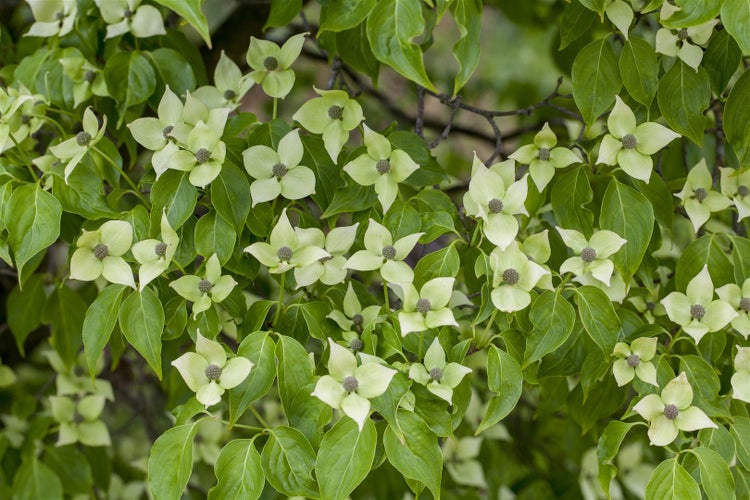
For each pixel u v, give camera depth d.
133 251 1.76
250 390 1.73
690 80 1.81
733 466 1.82
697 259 1.83
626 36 1.80
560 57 2.21
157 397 2.57
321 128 1.81
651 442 1.76
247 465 1.72
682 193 1.84
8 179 1.80
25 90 1.88
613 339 1.77
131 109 1.95
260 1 2.16
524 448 2.35
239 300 1.81
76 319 2.10
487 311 1.77
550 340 1.76
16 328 2.09
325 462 1.71
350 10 1.77
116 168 1.83
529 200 1.84
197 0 1.71
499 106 2.80
